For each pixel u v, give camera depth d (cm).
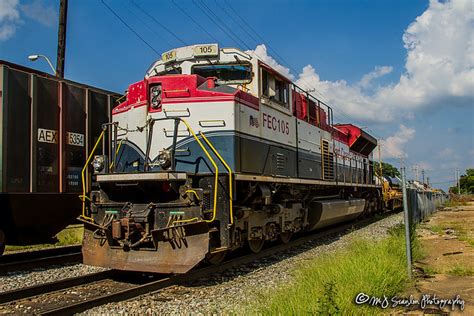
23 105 920
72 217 1053
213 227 733
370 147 2102
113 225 716
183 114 800
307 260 909
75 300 631
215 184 724
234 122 788
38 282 756
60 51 1623
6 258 1023
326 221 1324
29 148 928
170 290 666
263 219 940
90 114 1077
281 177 991
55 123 992
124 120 846
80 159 1048
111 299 603
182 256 688
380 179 2327
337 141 1539
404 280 684
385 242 938
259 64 918
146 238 713
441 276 742
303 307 471
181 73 923
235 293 648
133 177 720
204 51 904
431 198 2903
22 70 991
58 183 989
